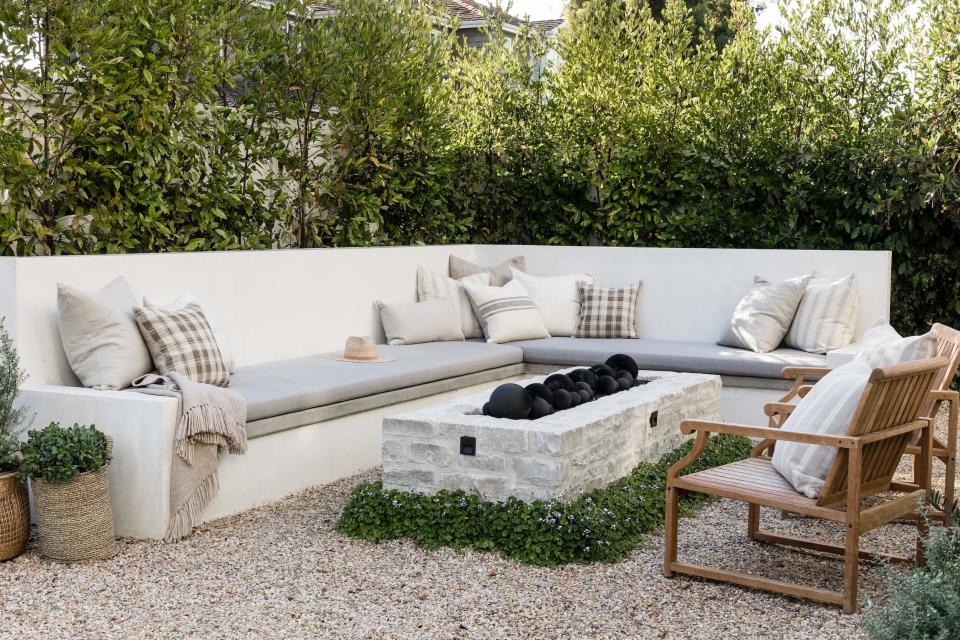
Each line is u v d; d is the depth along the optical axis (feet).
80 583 12.35
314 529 14.49
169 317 16.14
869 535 14.28
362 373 18.31
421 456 14.48
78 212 18.12
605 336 24.63
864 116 24.00
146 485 14.08
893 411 11.63
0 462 13.38
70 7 17.07
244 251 19.85
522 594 11.86
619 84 26.35
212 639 10.55
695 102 25.52
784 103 24.53
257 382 17.11
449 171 27.09
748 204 25.36
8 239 17.06
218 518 14.99
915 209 23.44
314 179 23.85
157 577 12.53
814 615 11.12
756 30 25.05
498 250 26.96
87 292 15.40
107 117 17.71
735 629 10.73
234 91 23.44
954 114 22.90
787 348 22.71
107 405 14.28
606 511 13.84
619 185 26.53
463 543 13.53
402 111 25.26
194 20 19.29
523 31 27.45
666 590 11.98
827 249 24.57
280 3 22.00
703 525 14.78
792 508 11.32
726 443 18.88
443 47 26.78
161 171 19.45
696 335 24.58
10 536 13.20
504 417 14.49
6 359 13.84
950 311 24.27
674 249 24.84
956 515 10.40
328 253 21.57
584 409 15.37
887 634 8.57
